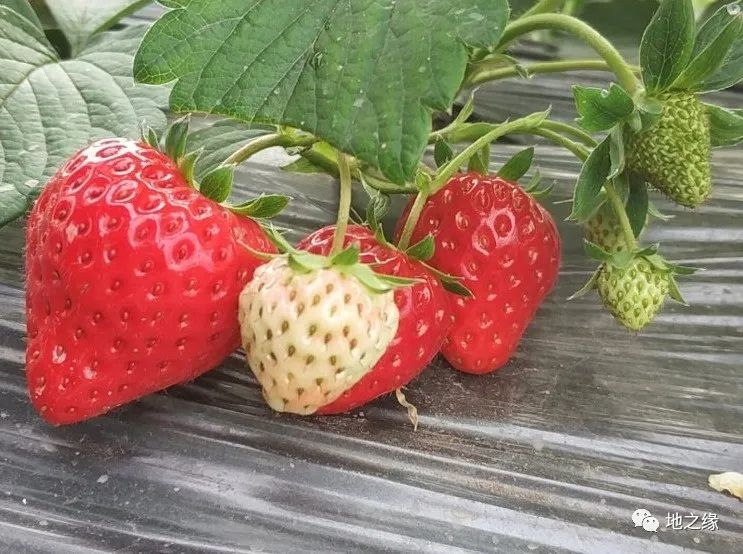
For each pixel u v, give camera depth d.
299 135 0.18
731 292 0.22
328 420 0.17
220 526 0.15
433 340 0.17
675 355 0.20
